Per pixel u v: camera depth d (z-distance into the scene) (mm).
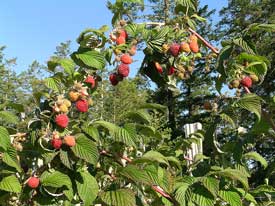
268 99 757
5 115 696
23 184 700
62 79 718
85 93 707
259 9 6648
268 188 822
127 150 768
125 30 767
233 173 679
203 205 657
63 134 683
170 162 826
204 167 765
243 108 688
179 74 811
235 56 754
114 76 763
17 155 683
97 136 693
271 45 5676
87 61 716
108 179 731
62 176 683
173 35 766
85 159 668
